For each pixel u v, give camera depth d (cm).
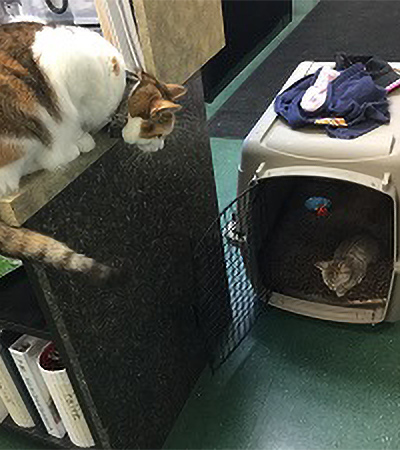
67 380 126
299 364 168
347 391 158
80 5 126
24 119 90
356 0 402
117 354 127
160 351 144
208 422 156
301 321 180
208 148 152
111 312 121
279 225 198
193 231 152
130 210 121
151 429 147
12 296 124
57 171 98
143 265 130
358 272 176
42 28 99
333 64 191
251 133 164
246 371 168
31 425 150
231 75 323
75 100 98
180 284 149
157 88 107
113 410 130
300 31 373
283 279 183
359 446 145
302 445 147
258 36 347
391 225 188
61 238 103
